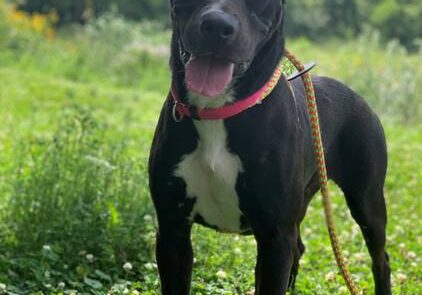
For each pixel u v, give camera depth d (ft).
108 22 20.85
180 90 4.14
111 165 6.56
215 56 3.96
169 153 4.23
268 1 4.10
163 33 22.26
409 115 15.34
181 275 4.45
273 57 4.18
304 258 6.34
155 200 4.37
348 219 7.60
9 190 6.84
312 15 28.09
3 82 14.48
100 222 5.97
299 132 4.38
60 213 6.00
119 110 13.41
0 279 5.28
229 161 4.15
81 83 16.71
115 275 5.64
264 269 4.24
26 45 18.86
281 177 4.19
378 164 5.28
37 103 13.03
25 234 5.89
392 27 27.84
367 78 15.90
